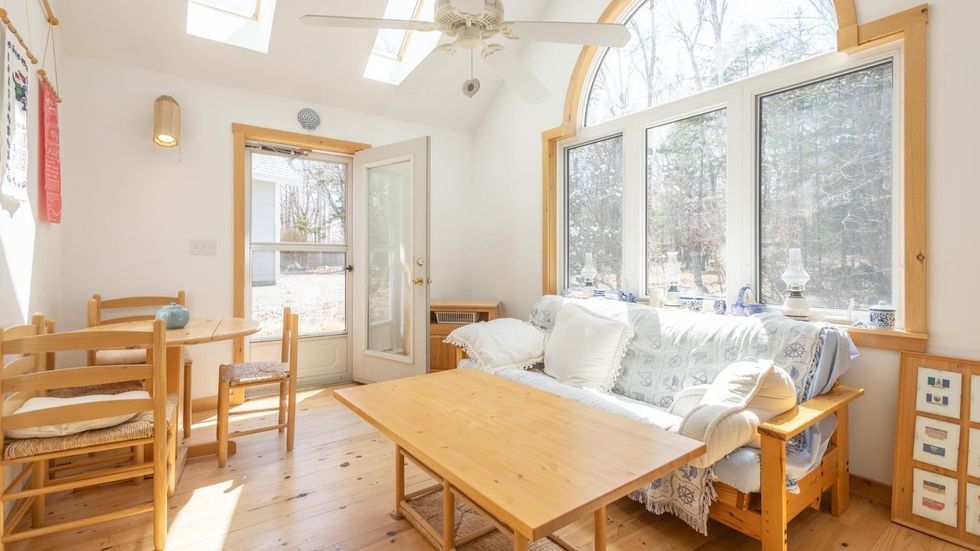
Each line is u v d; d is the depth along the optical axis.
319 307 3.91
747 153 2.53
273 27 3.10
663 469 1.26
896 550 1.74
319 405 3.38
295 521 1.91
